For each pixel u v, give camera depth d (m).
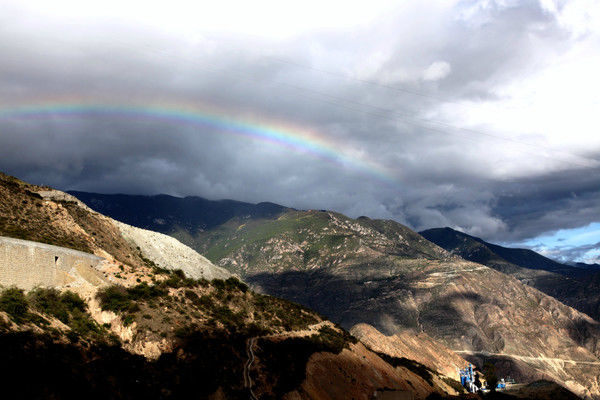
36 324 81.06
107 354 86.94
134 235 163.62
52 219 122.25
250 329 121.50
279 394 102.56
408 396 132.62
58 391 70.62
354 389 125.81
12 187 126.31
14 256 87.88
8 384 66.75
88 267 107.44
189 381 91.56
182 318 108.31
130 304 102.25
